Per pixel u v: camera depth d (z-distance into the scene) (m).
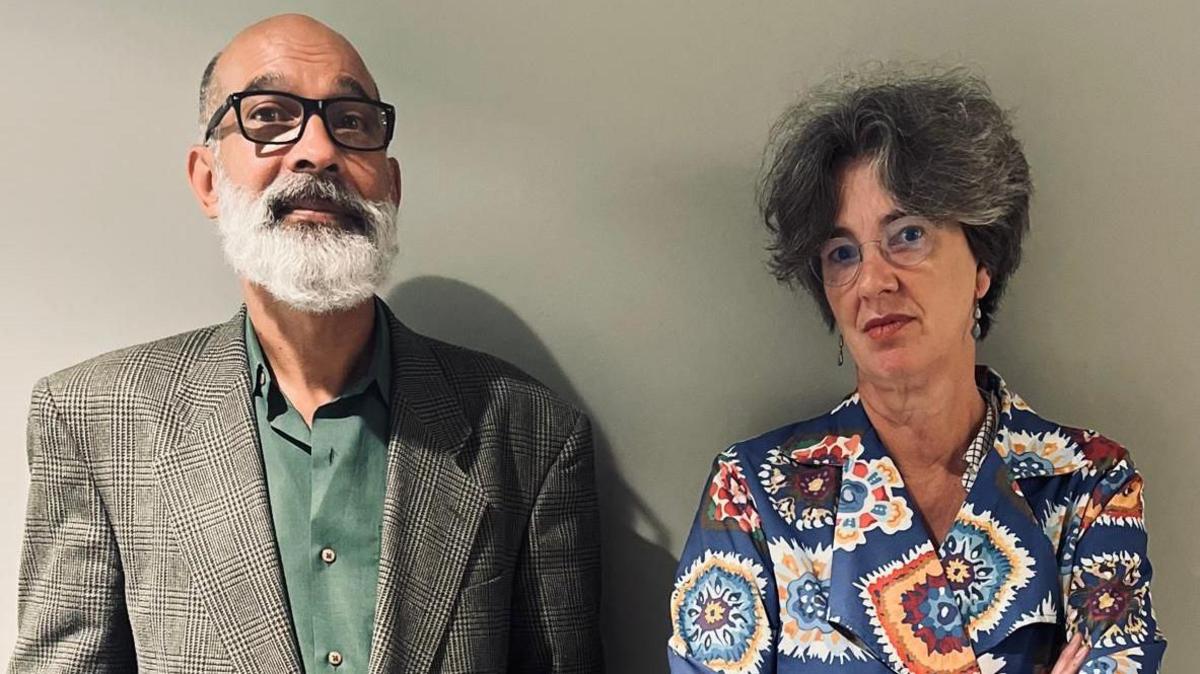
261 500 1.19
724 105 1.48
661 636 1.51
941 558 1.18
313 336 1.22
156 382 1.25
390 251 1.24
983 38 1.48
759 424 1.51
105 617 1.22
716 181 1.49
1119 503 1.19
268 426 1.24
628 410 1.50
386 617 1.18
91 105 1.46
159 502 1.20
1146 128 1.47
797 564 1.20
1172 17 1.46
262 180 1.17
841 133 1.19
